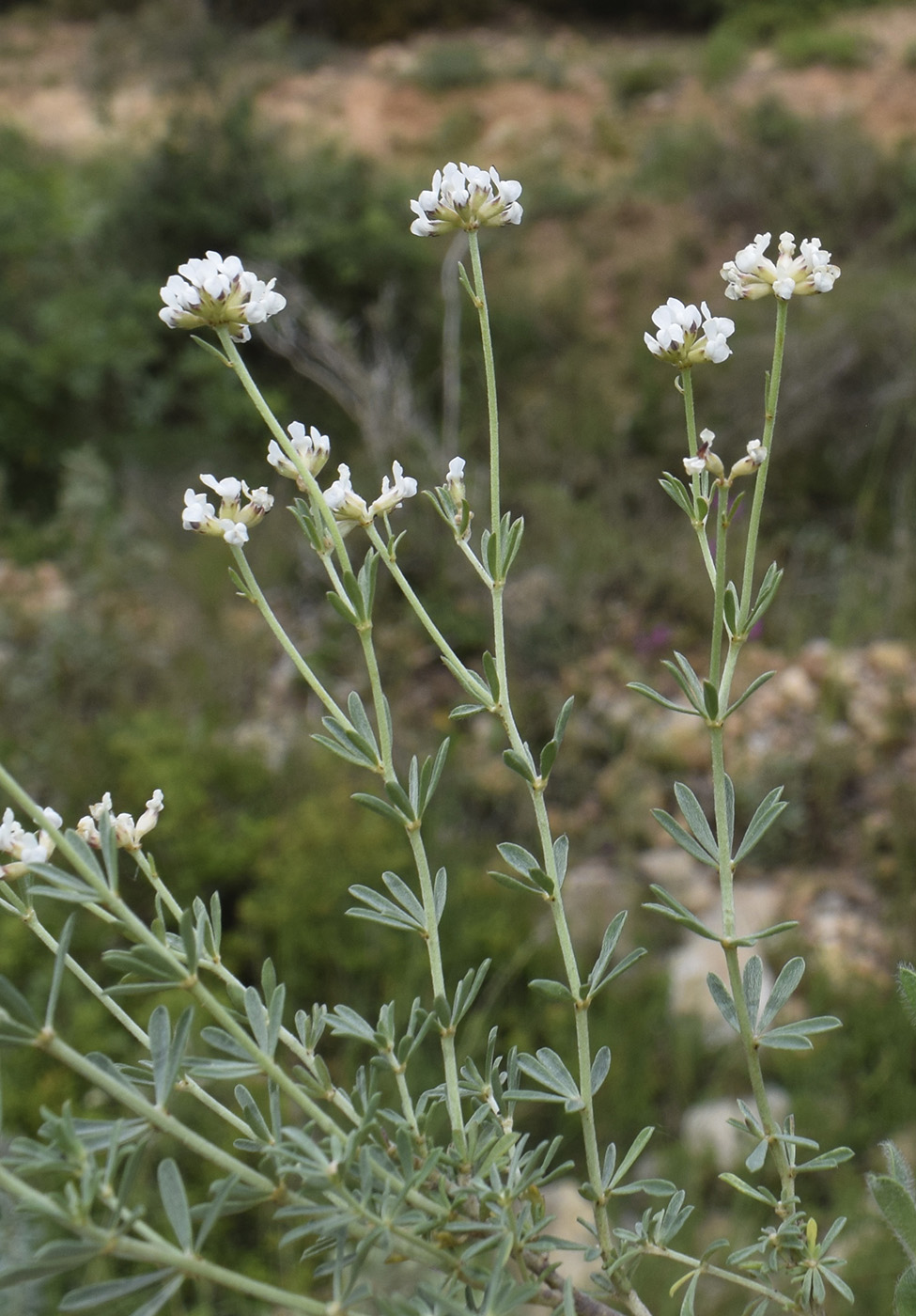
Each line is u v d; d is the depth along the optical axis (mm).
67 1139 732
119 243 9836
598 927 4387
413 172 12734
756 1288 961
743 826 5117
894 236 10203
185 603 6957
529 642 6352
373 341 9414
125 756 4961
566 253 10672
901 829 4820
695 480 962
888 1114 3551
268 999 925
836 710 5613
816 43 15125
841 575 6770
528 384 9406
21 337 9195
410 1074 3490
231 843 4324
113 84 14797
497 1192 910
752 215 11008
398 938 4012
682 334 943
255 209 9812
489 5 18578
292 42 17125
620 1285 955
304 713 6141
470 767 5566
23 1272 707
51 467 8898
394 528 6848
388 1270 1458
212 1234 3000
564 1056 3773
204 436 8828
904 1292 854
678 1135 3693
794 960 999
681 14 18312
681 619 6488
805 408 7805
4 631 6531
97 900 812
